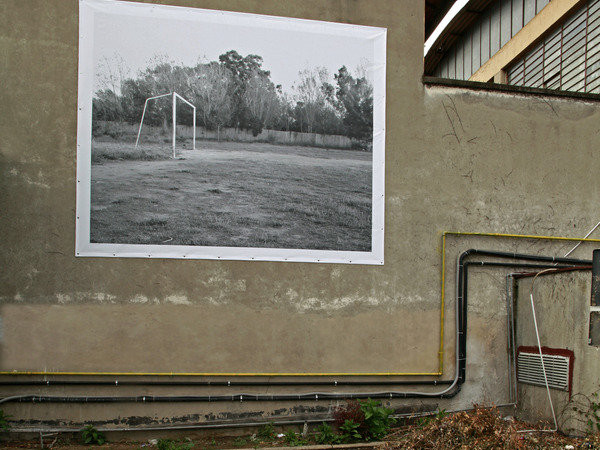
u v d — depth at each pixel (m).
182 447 5.27
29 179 5.55
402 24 6.48
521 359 6.36
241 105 6.03
